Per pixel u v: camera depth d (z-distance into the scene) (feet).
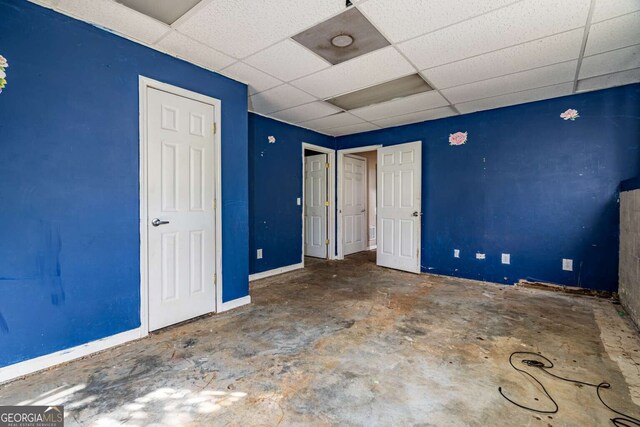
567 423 4.73
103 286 7.13
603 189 10.61
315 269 15.75
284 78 9.75
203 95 9.03
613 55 8.14
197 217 9.02
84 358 6.75
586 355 6.79
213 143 9.37
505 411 5.02
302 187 16.25
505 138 12.42
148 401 5.31
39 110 6.20
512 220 12.35
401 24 6.79
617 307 9.72
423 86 10.34
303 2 6.07
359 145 17.26
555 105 11.36
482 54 8.13
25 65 6.02
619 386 5.65
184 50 8.04
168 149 8.32
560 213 11.37
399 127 15.55
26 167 6.08
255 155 13.82
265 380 5.92
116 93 7.27
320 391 5.57
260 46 7.80
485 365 6.42
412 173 14.70
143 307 7.80
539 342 7.44
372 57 8.34
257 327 8.42
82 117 6.77
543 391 5.53
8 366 5.90
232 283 9.96
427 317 9.10
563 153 11.26
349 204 19.84
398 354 6.89
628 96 10.17
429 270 14.53
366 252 20.67
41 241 6.28
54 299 6.44
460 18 6.57
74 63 6.63
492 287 12.26
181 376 6.06
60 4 6.20
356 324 8.59
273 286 12.59
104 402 5.27
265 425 4.74
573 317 9.00
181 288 8.68
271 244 14.62
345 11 6.35
